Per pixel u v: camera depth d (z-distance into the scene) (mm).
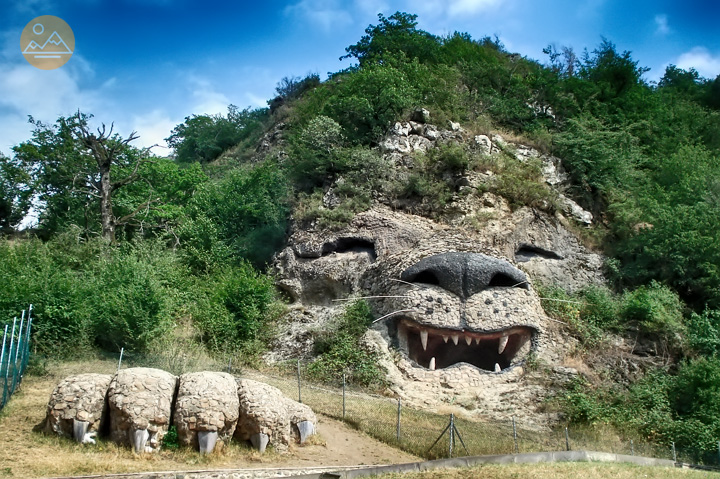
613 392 21438
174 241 33406
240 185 33719
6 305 21000
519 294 23047
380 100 32906
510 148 31703
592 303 25266
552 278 26484
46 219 36062
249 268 28578
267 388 15359
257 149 48875
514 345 23078
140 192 37469
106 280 23266
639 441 19469
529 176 29500
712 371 21062
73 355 20453
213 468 13391
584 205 31078
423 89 35531
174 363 20812
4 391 15695
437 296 22328
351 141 32250
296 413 15914
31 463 12633
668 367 22922
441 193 27906
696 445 19250
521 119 36375
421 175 28828
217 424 14172
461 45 45125
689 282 26859
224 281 26375
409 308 22312
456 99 35281
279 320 25047
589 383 21672
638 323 24359
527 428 19594
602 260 27969
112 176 36844
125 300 22000
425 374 21609
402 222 26500
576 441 18719
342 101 32938
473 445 16562
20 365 17766
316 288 25969
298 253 27141
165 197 38094
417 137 31422
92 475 12258
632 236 28734
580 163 31734
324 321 24250
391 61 39281
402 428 17594
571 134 33000
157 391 14312
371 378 21516
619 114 37750
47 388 17531
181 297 25094
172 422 14383
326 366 22188
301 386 21016
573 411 20344
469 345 24438
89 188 35594
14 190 36812
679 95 46188
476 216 26969
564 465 14531
